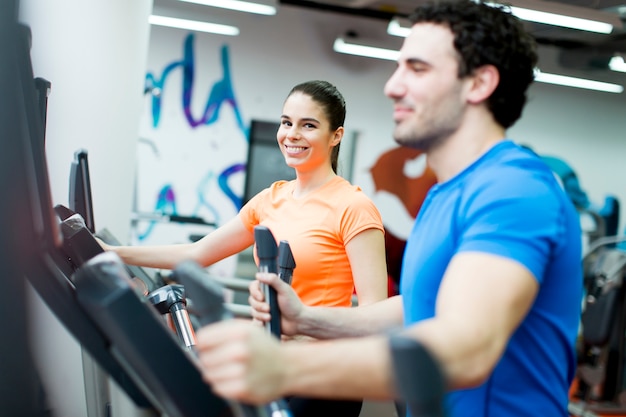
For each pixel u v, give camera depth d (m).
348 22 8.66
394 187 8.91
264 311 1.27
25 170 0.89
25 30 1.01
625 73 8.82
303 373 0.80
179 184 8.46
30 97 1.01
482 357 0.88
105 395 1.54
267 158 8.59
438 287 1.10
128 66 3.18
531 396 1.08
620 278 4.73
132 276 1.86
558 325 1.09
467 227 1.03
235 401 0.78
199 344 0.76
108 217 3.14
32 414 0.98
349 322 1.36
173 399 0.80
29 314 0.96
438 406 0.62
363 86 8.82
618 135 9.50
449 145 1.12
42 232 0.96
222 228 2.31
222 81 8.52
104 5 2.93
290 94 2.24
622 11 5.96
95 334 0.95
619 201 9.50
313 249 2.12
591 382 4.90
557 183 1.10
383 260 2.15
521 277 0.94
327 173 2.25
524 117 9.32
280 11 8.57
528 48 1.12
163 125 8.42
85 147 2.86
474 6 1.10
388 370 0.79
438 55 1.09
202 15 8.23
